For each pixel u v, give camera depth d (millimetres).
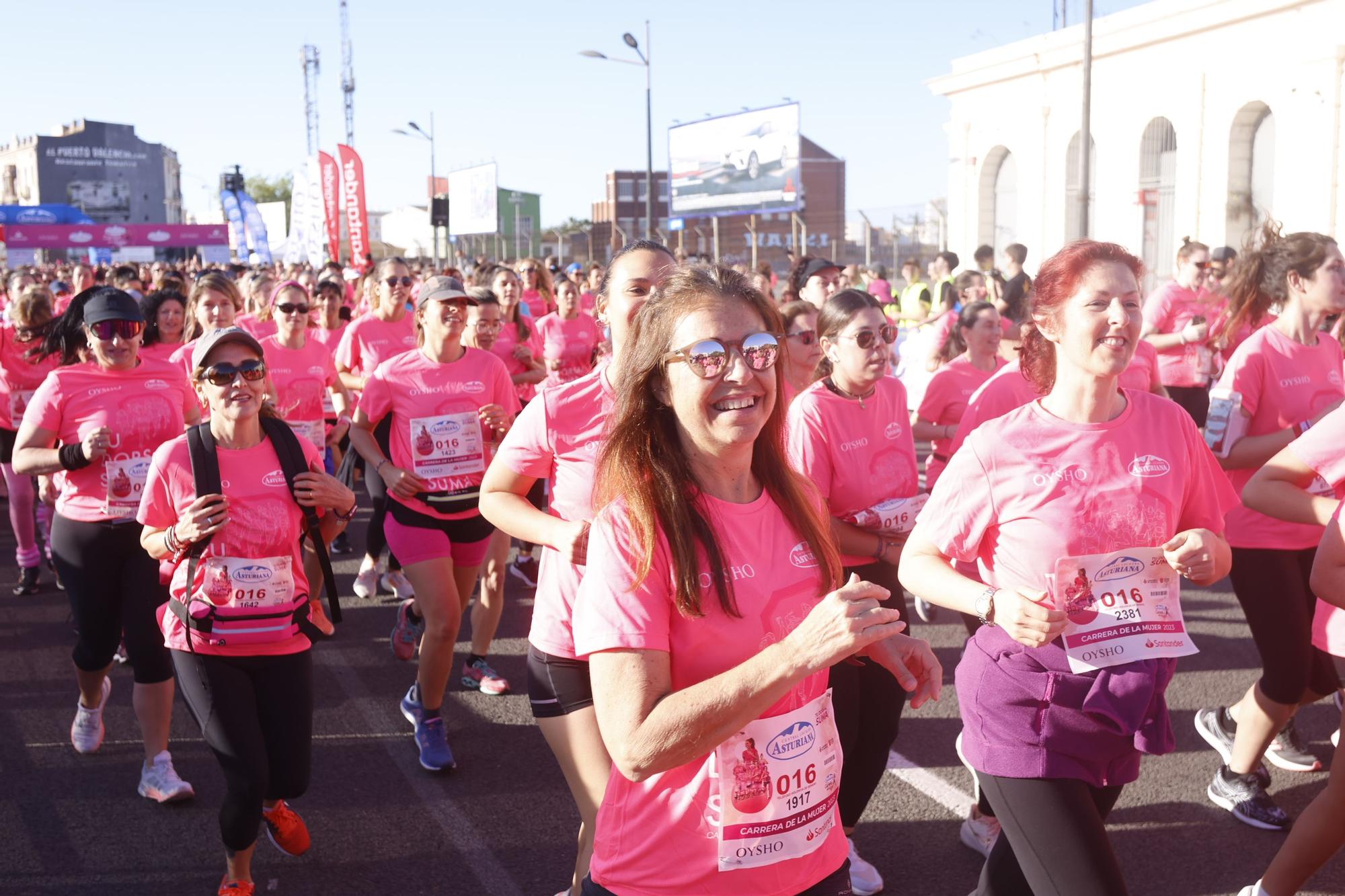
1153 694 2496
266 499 3490
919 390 10516
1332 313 4184
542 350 9430
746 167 33875
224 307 7105
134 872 3820
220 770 4648
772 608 1943
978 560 2764
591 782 3037
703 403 1915
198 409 4941
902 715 5184
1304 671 3908
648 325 1960
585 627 1869
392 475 4723
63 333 4680
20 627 6570
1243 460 4098
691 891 1919
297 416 7258
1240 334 8070
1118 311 2512
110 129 87750
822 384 3766
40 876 3795
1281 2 17547
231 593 3404
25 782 4535
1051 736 2500
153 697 4320
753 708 1743
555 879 3785
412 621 5801
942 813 4195
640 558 1843
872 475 3695
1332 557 2791
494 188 45688
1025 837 2514
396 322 8266
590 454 3275
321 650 6172
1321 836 2982
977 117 24625
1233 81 18844
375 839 4070
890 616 1718
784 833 1938
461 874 3820
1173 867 3771
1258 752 4074
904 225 25000
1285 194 18094
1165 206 20703
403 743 4930
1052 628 2354
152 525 3596
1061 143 22594
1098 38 21047
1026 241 23641
